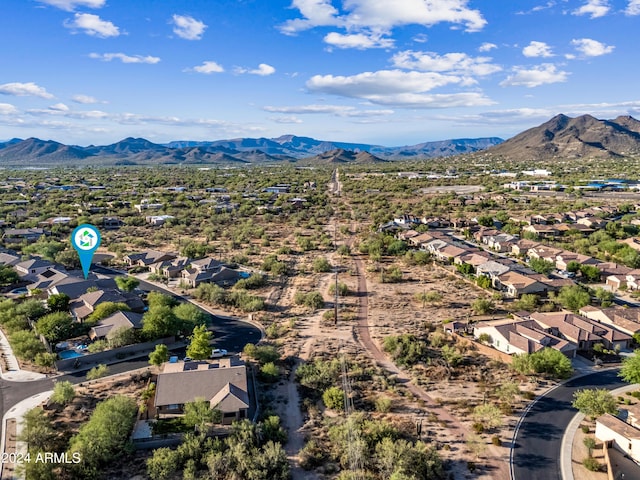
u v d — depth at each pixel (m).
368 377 66.38
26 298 97.69
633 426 52.25
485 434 53.31
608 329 79.12
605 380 66.56
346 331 83.38
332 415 57.12
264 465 45.38
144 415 55.34
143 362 70.62
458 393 62.62
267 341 78.94
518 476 46.41
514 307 94.56
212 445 48.88
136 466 46.97
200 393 56.66
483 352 75.12
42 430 49.69
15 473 45.25
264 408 58.19
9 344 75.44
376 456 47.94
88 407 57.31
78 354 71.62
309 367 67.00
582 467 47.91
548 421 56.06
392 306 96.81
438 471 46.09
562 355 67.69
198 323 82.38
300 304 98.50
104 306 83.31
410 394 61.97
